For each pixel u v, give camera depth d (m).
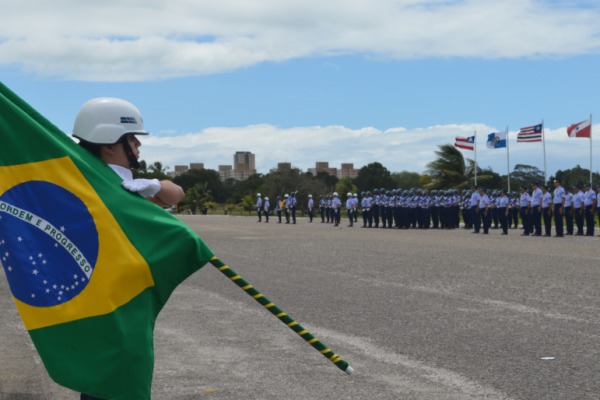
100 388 3.69
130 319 3.76
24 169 3.84
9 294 14.43
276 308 4.06
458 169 64.56
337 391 7.02
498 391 6.94
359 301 12.70
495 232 38.53
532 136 45.81
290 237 33.72
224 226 49.50
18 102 3.92
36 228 3.80
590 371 7.65
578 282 15.02
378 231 40.56
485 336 9.52
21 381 7.50
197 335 9.84
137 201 3.90
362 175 111.94
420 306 12.07
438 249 24.73
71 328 3.72
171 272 3.88
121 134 4.00
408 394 6.89
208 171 117.69
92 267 3.75
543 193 34.12
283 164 89.94
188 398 6.82
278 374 7.71
